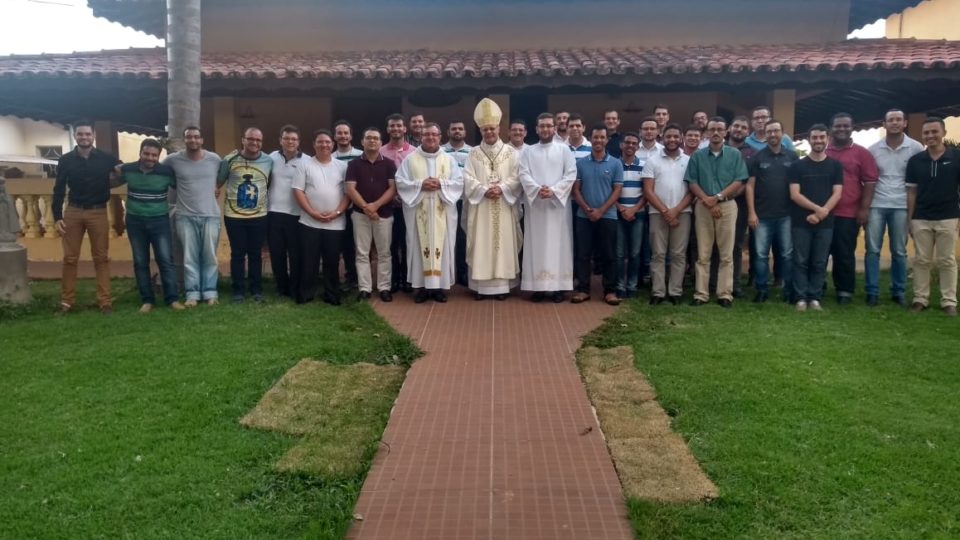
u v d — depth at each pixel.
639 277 8.75
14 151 29.08
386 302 7.97
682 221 7.77
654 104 13.11
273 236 8.09
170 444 4.52
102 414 4.96
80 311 7.88
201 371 5.72
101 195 7.73
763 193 7.82
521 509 3.85
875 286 7.94
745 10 13.07
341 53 12.80
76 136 7.59
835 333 6.71
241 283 8.10
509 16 13.22
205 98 12.85
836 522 3.68
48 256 11.32
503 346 6.50
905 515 3.70
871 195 7.79
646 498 3.91
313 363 5.98
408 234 7.96
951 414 4.91
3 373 5.77
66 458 4.32
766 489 3.97
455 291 8.53
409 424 4.89
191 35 8.12
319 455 4.41
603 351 6.38
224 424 4.84
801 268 7.67
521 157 7.88
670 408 5.09
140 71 10.41
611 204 7.72
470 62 11.28
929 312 7.58
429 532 3.66
